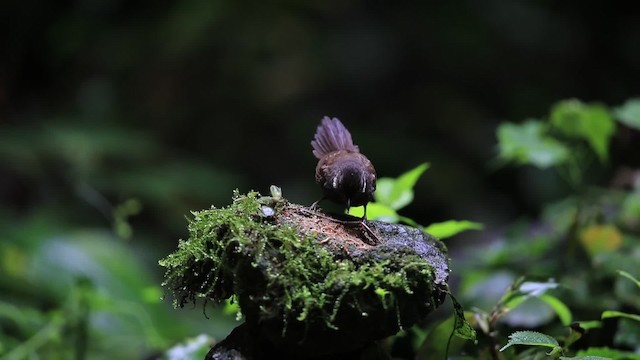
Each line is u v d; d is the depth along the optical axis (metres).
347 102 15.24
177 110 15.35
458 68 15.68
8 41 15.65
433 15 16.02
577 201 7.38
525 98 15.68
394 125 15.20
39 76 15.92
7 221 9.83
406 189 4.89
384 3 15.97
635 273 5.54
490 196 14.55
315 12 15.83
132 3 16.28
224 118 15.28
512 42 16.03
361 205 4.01
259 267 3.21
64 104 15.61
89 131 13.48
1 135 12.88
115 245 9.53
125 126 15.04
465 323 3.53
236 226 3.28
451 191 14.42
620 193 7.96
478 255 7.04
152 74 15.56
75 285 6.43
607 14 16.48
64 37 15.90
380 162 14.73
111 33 16.06
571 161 7.27
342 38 15.53
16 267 8.77
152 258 11.84
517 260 6.52
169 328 8.33
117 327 7.99
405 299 3.22
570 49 16.12
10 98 15.38
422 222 14.41
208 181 13.66
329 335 3.22
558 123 6.98
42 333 6.27
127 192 12.58
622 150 9.50
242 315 3.40
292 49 15.41
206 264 3.39
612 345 5.17
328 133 4.46
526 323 5.26
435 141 15.16
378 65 15.35
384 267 3.23
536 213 14.05
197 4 15.91
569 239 6.18
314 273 3.21
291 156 14.96
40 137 12.87
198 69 15.48
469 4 16.25
